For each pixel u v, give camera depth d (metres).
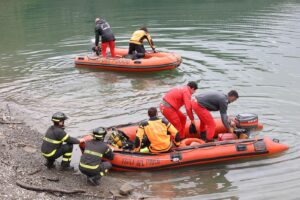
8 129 9.32
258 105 10.51
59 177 7.32
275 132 9.07
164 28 20.17
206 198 6.87
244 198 6.82
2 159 7.48
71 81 13.05
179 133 8.71
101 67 14.33
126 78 13.27
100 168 7.18
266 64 13.86
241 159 8.15
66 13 25.41
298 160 7.98
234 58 14.72
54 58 15.77
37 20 23.41
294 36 17.44
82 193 6.87
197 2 27.88
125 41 17.80
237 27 19.69
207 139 8.58
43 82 13.01
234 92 8.27
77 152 8.50
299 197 6.76
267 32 18.38
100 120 10.01
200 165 8.02
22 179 6.88
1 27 21.86
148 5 27.42
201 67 13.91
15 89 12.39
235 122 8.70
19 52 16.78
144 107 10.75
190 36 18.34
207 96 8.41
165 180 7.52
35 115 10.39
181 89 8.63
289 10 23.55
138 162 7.79
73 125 9.73
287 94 11.17
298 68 13.34
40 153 8.23
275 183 7.23
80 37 19.03
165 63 13.66
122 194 6.96
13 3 29.58
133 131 8.64
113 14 24.52
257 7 25.11
